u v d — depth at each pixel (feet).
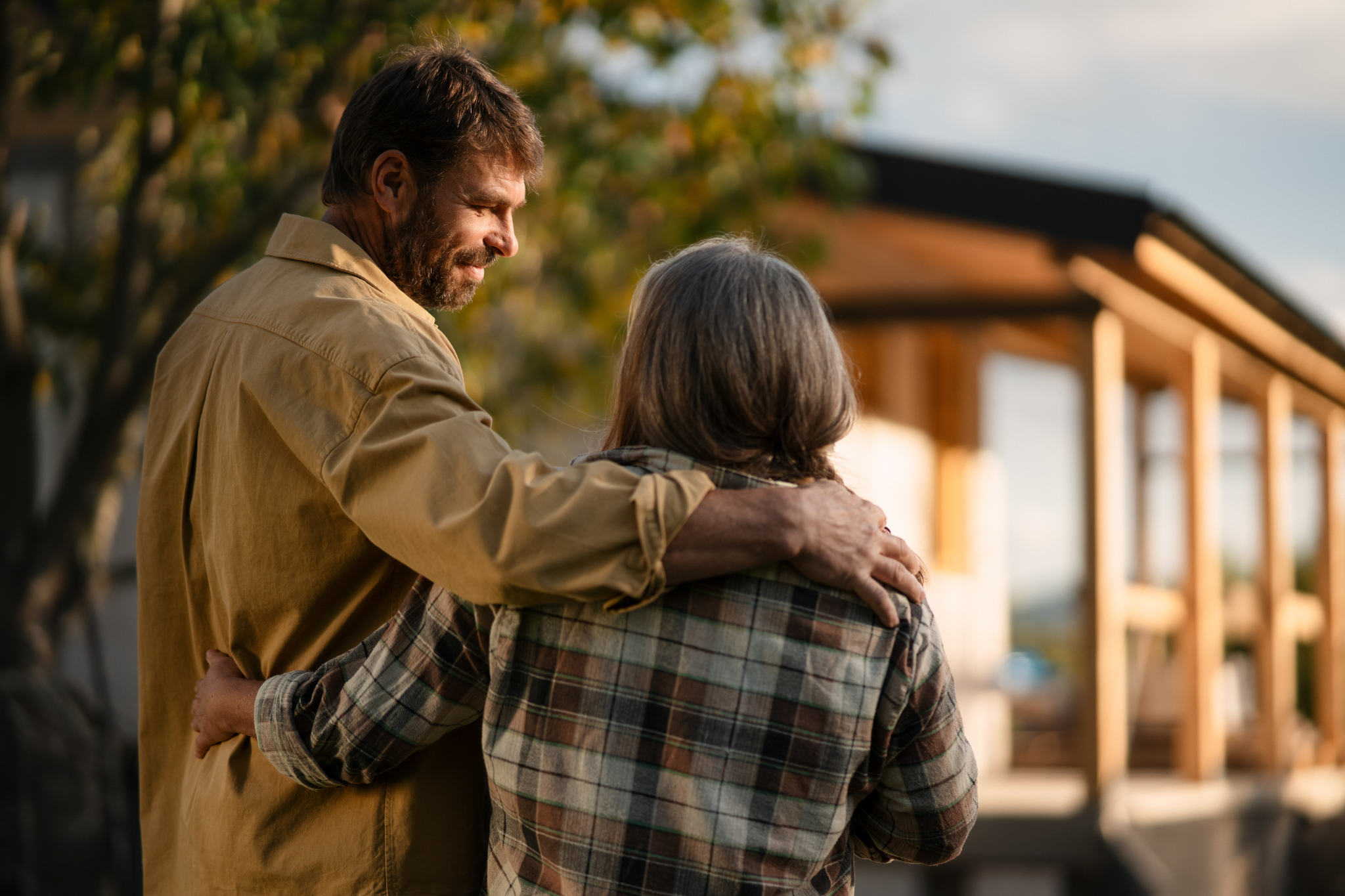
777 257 5.62
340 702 5.54
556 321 22.35
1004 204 21.90
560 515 5.04
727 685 5.06
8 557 17.42
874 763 5.31
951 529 32.12
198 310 6.57
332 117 18.08
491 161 6.46
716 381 5.32
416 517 5.29
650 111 20.24
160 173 18.20
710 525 5.04
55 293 20.34
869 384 29.25
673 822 4.99
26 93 18.80
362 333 5.83
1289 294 27.94
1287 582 34.78
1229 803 29.43
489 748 5.33
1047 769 32.24
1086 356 23.84
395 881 5.79
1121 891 22.54
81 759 16.24
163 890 6.41
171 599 6.44
